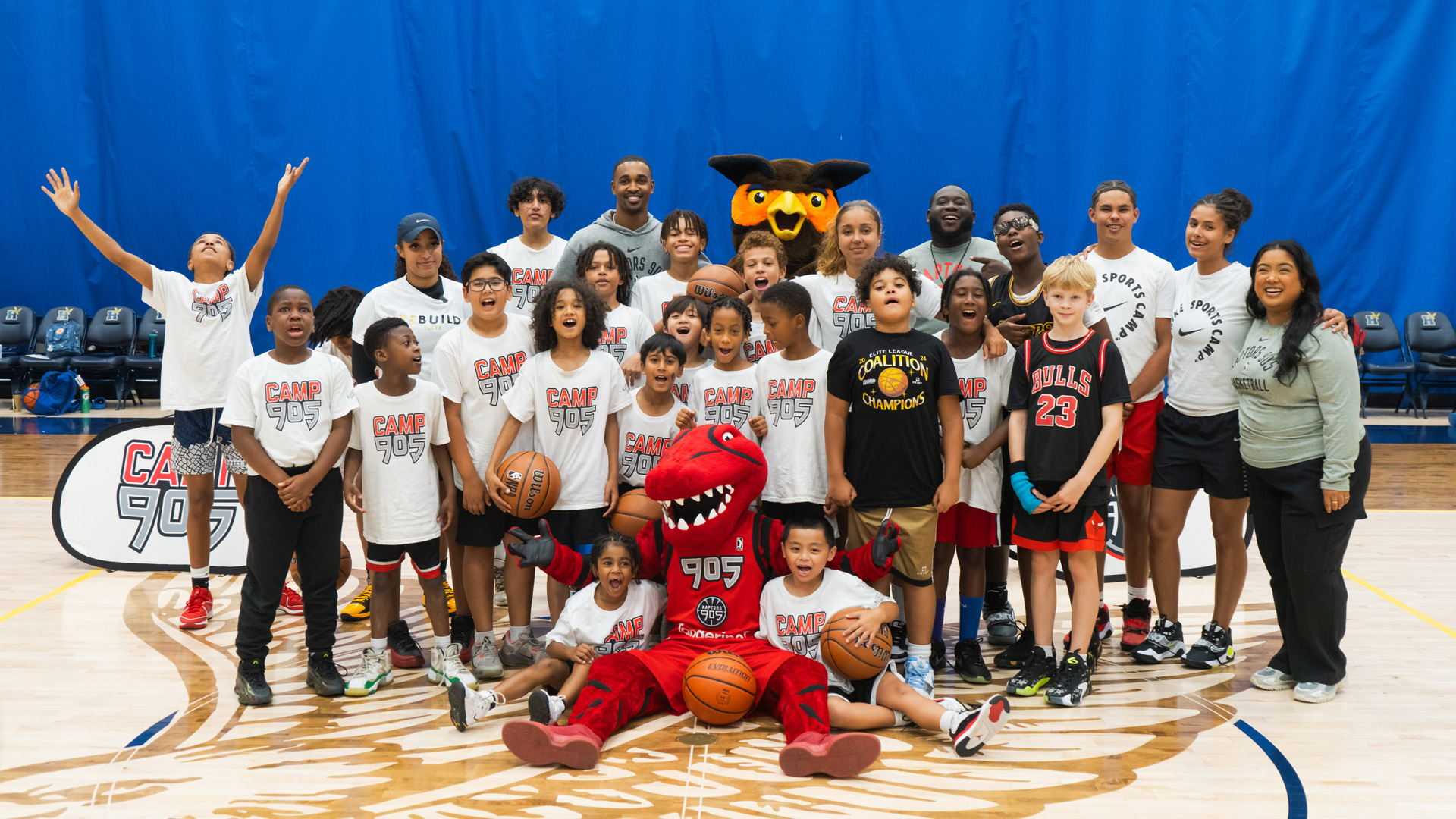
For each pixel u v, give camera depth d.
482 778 2.60
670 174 8.22
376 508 3.24
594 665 2.95
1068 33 8.05
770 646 3.03
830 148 8.16
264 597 3.11
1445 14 8.19
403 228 3.85
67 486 4.67
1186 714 3.06
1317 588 3.13
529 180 4.44
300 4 8.15
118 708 3.08
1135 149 8.14
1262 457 3.20
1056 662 3.31
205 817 2.38
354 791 2.52
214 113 8.30
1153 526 3.57
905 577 3.19
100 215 8.66
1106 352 3.17
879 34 8.08
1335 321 3.08
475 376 3.39
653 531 3.22
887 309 3.19
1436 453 7.63
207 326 3.93
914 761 2.72
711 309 3.50
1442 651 3.64
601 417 3.38
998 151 8.13
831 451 3.23
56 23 8.48
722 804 2.46
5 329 9.09
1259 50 8.09
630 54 8.12
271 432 3.04
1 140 8.70
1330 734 2.91
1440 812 2.43
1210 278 3.46
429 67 8.15
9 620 3.93
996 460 3.42
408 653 3.52
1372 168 8.32
